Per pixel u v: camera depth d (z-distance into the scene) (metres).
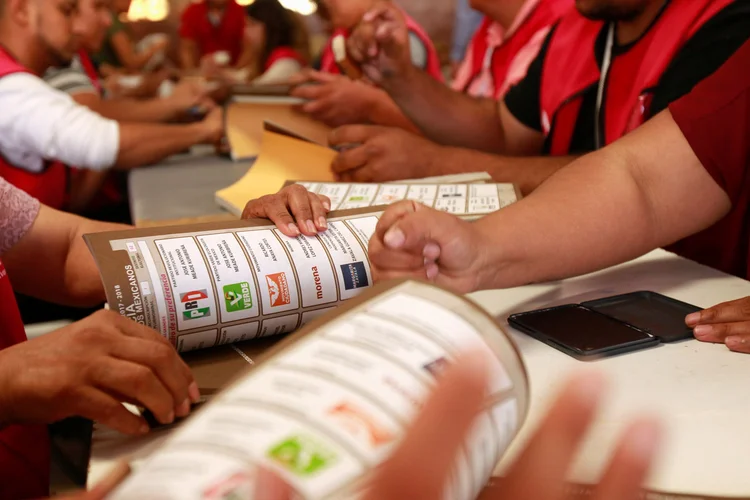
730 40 0.91
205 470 0.22
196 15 3.42
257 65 2.66
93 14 1.33
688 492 0.33
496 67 1.71
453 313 0.30
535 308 0.58
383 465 0.21
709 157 0.64
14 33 1.28
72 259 0.75
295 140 1.07
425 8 3.43
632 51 1.08
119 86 2.23
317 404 0.25
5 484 0.56
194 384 0.41
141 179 1.21
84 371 0.39
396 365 0.27
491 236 0.54
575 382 0.25
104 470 0.36
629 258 0.63
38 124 1.23
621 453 0.24
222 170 1.29
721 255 0.86
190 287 0.48
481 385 0.22
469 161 1.01
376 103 1.36
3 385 0.40
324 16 1.92
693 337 0.51
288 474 0.22
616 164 0.63
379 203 0.76
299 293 0.50
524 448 0.24
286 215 0.55
